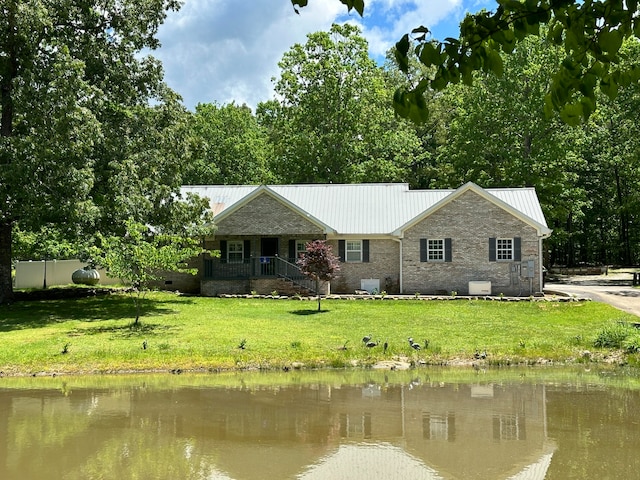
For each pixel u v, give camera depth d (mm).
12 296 26688
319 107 45156
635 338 17875
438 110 56875
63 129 21984
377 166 45438
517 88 41781
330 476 8812
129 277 20375
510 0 3010
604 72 3367
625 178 54562
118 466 9281
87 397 13688
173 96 27391
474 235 30078
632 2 2965
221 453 9930
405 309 24438
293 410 12547
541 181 41219
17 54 23578
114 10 26531
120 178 24109
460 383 14945
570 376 15672
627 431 11023
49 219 23016
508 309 24312
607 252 66375
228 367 16484
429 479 8688
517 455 9742
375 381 15195
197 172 51719
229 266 31000
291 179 46438
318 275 24219
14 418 12000
